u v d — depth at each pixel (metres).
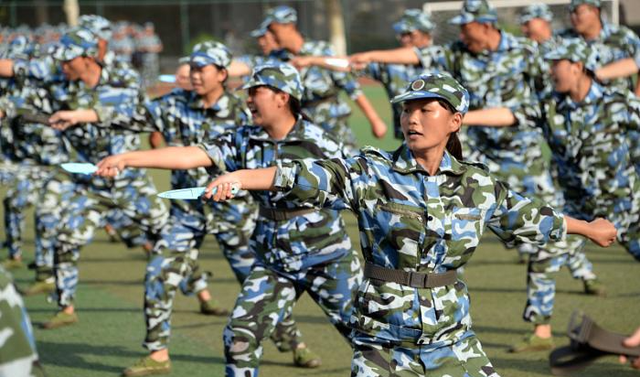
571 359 10.31
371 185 11.27
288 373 17.78
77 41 20.42
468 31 21.97
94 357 19.17
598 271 25.59
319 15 119.31
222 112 17.98
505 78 22.17
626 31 26.89
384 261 11.38
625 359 10.41
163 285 17.80
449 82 11.11
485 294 23.47
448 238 11.20
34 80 25.27
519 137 21.67
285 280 14.80
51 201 24.14
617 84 25.30
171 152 14.32
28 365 7.83
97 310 22.95
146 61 98.50
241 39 117.88
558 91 17.97
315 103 29.03
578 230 11.67
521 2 41.41
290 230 14.53
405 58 22.59
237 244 18.39
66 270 21.28
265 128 14.66
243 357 14.27
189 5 117.44
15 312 7.83
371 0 117.38
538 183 21.81
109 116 17.98
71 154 20.73
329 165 11.35
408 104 11.18
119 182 20.66
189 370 18.11
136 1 115.44
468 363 11.54
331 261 14.72
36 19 111.69
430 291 11.33
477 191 11.35
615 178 18.23
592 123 17.98
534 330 19.06
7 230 27.94
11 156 27.03
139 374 17.81
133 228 22.73
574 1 26.66
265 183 11.45
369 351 11.48
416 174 11.27
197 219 18.09
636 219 18.42
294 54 27.81
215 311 22.30
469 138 22.33
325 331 20.67
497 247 29.28
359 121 62.88
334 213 14.73
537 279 18.70
